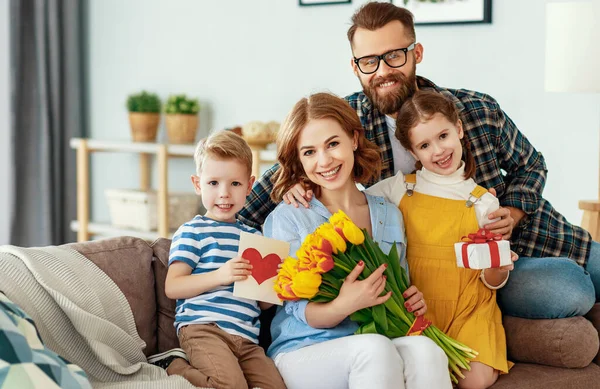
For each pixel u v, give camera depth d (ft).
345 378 6.15
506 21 12.00
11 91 15.21
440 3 12.48
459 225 7.20
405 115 7.34
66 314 6.03
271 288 6.64
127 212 14.67
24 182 15.61
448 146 7.22
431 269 7.16
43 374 5.00
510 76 12.06
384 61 7.79
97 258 6.67
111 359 6.04
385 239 7.14
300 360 6.38
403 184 7.54
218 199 6.91
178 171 15.62
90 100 16.42
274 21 14.26
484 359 6.69
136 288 6.79
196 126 14.74
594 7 10.03
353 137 7.19
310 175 6.99
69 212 16.21
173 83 15.48
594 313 7.38
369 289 6.31
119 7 15.96
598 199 11.05
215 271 6.56
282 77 14.28
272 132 13.06
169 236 14.17
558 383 6.80
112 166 16.39
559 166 11.86
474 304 7.11
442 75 12.63
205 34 15.05
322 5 13.66
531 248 8.58
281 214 7.11
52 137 15.81
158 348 6.93
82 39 16.40
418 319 6.63
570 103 11.66
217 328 6.54
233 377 6.20
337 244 6.41
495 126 8.27
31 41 15.51
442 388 6.08
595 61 10.09
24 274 6.03
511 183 8.46
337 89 13.69
